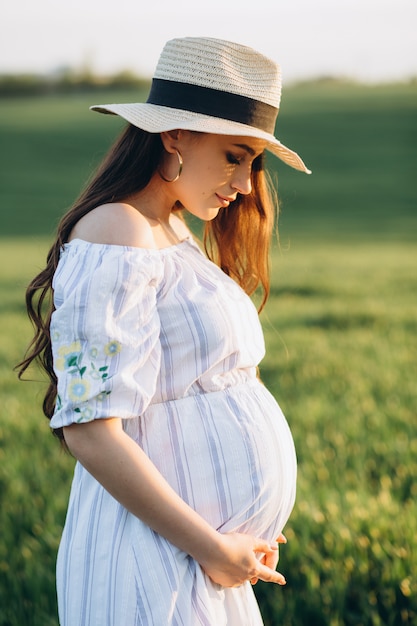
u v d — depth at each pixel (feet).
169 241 8.73
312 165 156.76
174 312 8.20
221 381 8.53
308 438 21.94
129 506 7.79
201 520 7.96
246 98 8.50
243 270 10.73
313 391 27.63
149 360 7.97
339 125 192.13
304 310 43.88
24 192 136.98
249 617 8.57
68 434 7.74
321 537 15.60
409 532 15.33
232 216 10.50
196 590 8.07
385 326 39.78
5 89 277.23
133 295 7.80
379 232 95.35
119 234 8.02
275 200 10.74
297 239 87.92
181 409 8.29
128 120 8.40
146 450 8.18
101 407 7.61
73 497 8.80
